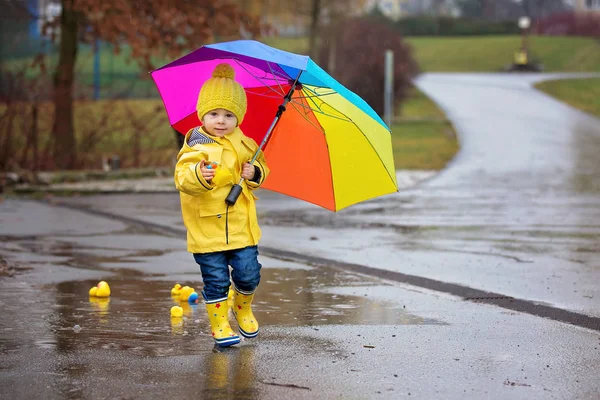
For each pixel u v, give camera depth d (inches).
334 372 239.0
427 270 410.9
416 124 1756.9
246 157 268.1
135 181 910.4
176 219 613.9
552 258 450.3
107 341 271.0
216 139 263.1
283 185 287.0
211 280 263.3
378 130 275.7
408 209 695.7
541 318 310.5
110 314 309.4
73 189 821.2
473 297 348.2
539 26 4210.1
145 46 1015.6
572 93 2397.9
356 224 598.5
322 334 283.1
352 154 278.4
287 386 225.6
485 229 571.5
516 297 347.6
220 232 261.0
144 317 306.0
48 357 251.1
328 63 1943.9
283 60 244.1
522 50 3238.2
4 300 331.0
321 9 2042.3
